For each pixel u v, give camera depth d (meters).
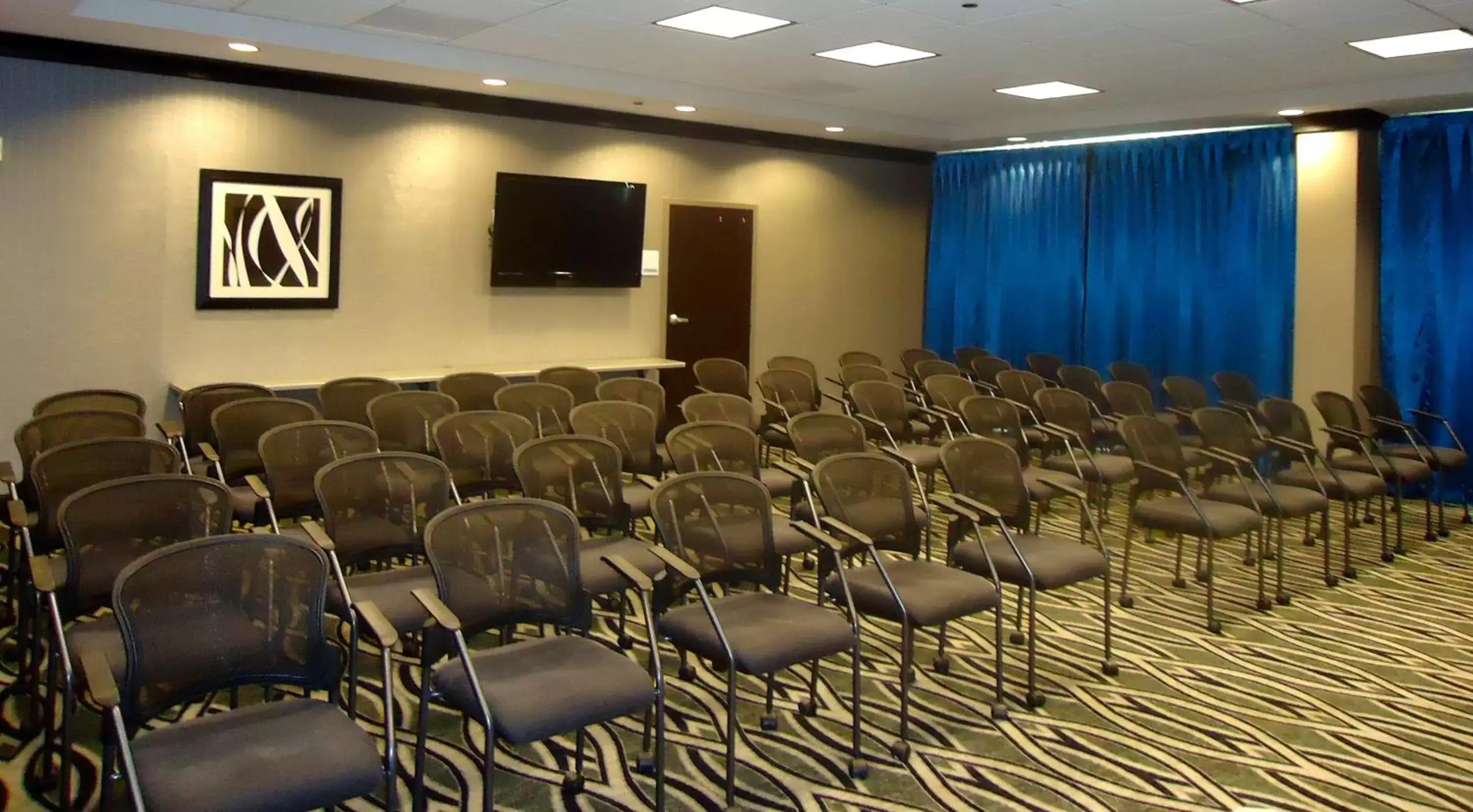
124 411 4.84
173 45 6.02
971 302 10.33
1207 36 5.76
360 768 2.38
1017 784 3.36
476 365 7.86
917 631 4.72
